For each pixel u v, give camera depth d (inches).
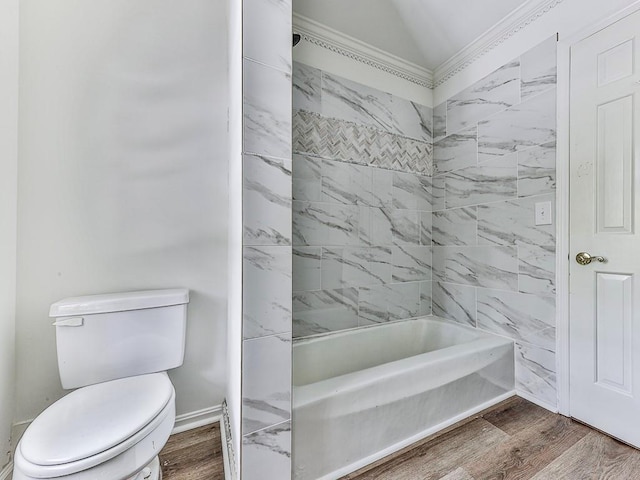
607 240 52.4
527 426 55.4
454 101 83.4
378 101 81.4
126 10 53.3
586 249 55.3
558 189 59.4
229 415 51.5
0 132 42.6
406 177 86.6
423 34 74.3
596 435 52.4
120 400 38.1
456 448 49.7
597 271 53.8
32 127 46.9
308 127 71.1
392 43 77.2
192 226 58.2
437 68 86.7
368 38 75.4
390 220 83.6
